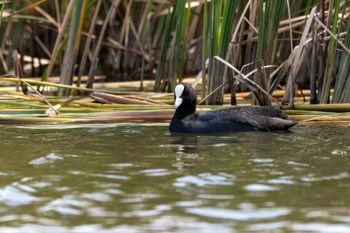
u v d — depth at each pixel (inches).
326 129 508.7
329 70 555.8
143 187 353.4
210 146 454.6
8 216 315.0
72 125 519.8
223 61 546.3
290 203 325.1
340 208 318.3
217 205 323.3
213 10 557.9
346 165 393.4
